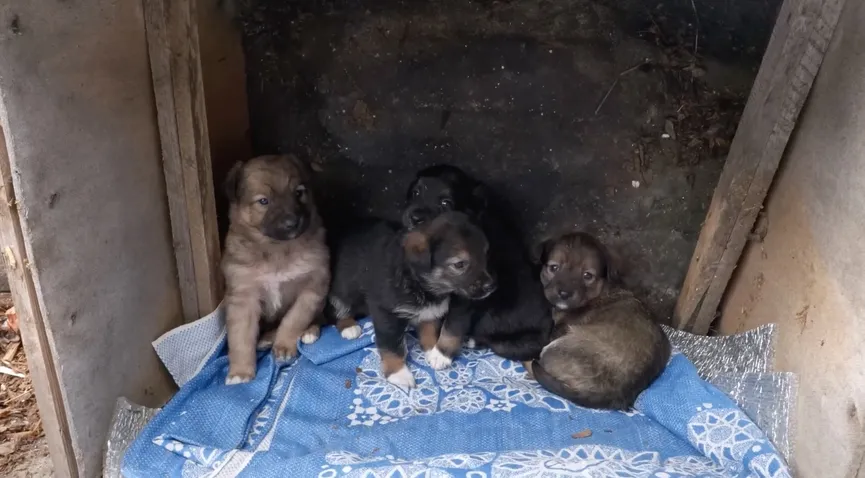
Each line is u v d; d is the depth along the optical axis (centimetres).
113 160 60
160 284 70
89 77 55
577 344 74
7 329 86
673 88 84
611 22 83
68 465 59
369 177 92
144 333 68
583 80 85
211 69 79
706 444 64
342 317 84
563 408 71
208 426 66
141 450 62
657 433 67
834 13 60
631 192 88
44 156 51
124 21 59
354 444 65
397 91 88
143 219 65
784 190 69
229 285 74
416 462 59
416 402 73
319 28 86
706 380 72
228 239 75
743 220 73
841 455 53
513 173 90
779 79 65
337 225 87
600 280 79
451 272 70
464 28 84
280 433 67
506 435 67
